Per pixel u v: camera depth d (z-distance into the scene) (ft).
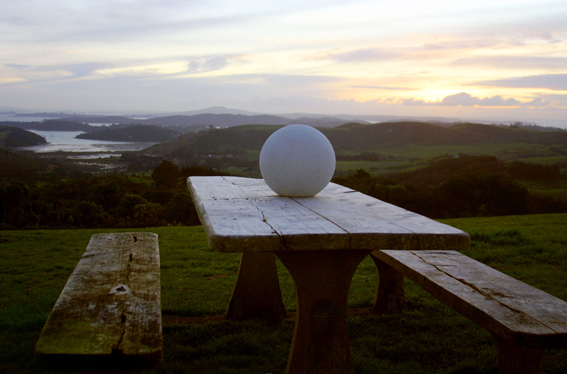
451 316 10.69
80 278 7.80
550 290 12.98
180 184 125.49
